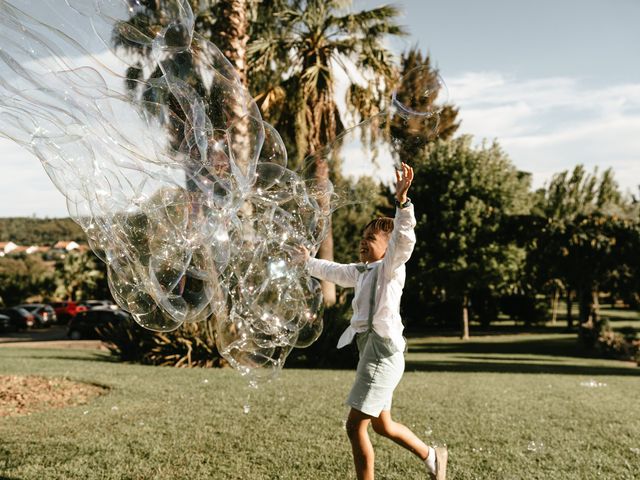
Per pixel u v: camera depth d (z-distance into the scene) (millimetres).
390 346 2871
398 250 2883
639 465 3707
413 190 25906
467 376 9391
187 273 3041
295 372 9414
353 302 3010
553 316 38188
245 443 4051
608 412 5676
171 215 2902
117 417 4883
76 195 2859
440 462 3084
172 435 4258
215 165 2926
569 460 3807
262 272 3234
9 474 3338
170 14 2740
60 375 7512
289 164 16266
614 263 21078
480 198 25359
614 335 20016
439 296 28078
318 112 15180
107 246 2980
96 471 3422
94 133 2705
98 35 2592
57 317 36156
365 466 2846
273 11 15195
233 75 3014
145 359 11117
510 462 3736
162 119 2773
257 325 3229
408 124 3320
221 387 6719
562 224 21531
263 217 3270
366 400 2818
